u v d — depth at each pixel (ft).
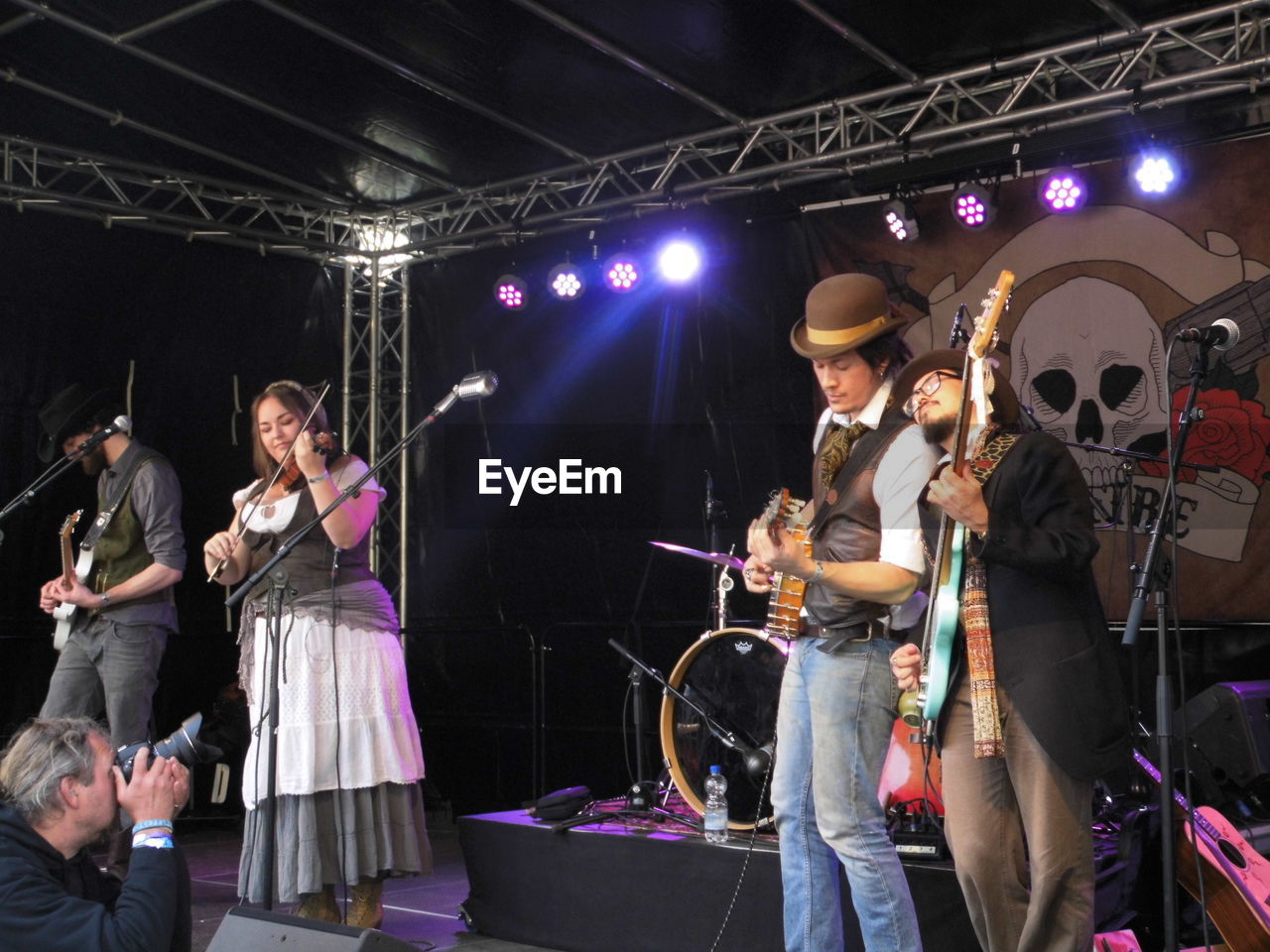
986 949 9.35
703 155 21.75
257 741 12.93
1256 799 15.24
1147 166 18.19
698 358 22.84
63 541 16.05
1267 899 11.53
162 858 7.39
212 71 19.70
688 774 15.21
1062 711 8.60
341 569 13.29
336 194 24.34
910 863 12.24
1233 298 18.19
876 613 9.80
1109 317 19.13
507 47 18.65
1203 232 18.45
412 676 25.18
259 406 13.42
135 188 23.53
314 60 19.34
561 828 14.46
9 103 20.58
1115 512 17.97
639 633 23.02
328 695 12.96
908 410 9.64
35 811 7.30
